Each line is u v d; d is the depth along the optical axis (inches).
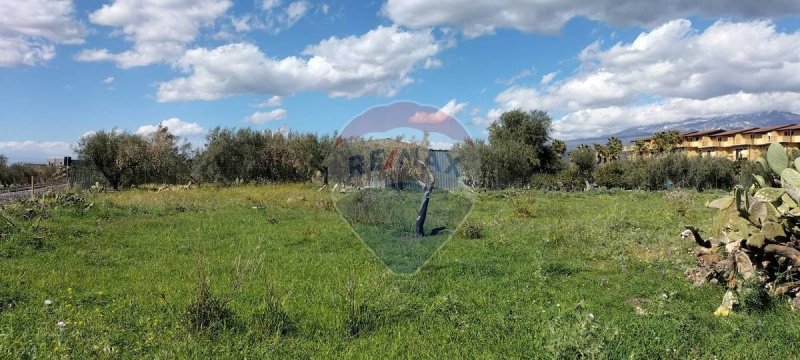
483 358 187.3
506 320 228.2
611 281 307.3
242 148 1407.5
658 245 417.7
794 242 272.5
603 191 1245.1
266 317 217.5
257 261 350.0
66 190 832.9
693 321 221.5
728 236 302.2
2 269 316.8
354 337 213.3
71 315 223.9
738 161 1632.6
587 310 243.1
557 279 311.3
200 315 213.5
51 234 431.2
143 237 449.7
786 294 256.1
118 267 339.9
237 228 512.1
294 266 343.0
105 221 535.8
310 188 1119.0
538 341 196.2
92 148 1243.8
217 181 1387.8
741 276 265.6
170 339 197.5
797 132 2541.8
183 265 343.6
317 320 229.6
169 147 1352.1
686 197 871.7
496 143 1578.5
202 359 181.2
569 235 459.8
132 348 186.9
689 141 3115.2
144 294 268.4
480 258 366.9
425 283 289.1
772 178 335.9
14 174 1660.9
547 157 2010.3
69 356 172.2
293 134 1435.8
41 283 283.6
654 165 1662.2
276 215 617.6
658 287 289.1
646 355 179.6
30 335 195.0
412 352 195.3
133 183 1318.9
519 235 472.1
